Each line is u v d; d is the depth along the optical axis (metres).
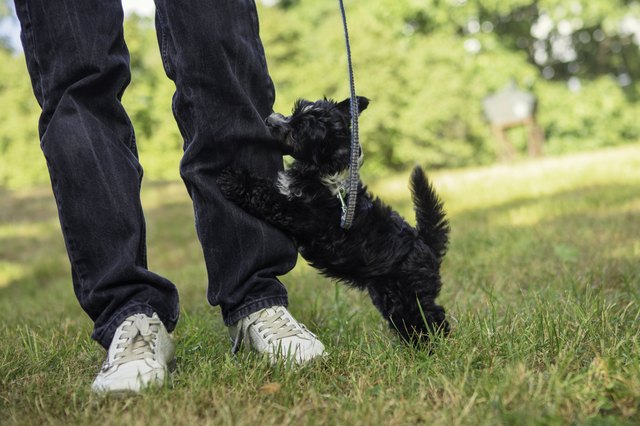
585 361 2.29
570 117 20.80
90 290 2.24
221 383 2.15
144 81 17.02
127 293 2.24
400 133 17.59
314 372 2.28
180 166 2.46
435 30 20.66
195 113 2.37
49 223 12.93
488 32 21.42
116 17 2.33
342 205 2.73
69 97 2.27
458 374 2.13
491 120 18.14
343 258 2.80
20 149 16.80
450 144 18.23
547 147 21.36
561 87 21.12
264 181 2.53
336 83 17.16
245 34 2.46
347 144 3.12
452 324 3.08
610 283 3.75
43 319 4.02
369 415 1.87
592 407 1.88
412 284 2.87
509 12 21.59
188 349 2.66
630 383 1.95
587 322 2.56
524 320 2.72
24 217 13.52
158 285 2.32
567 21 21.19
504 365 2.27
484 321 2.71
